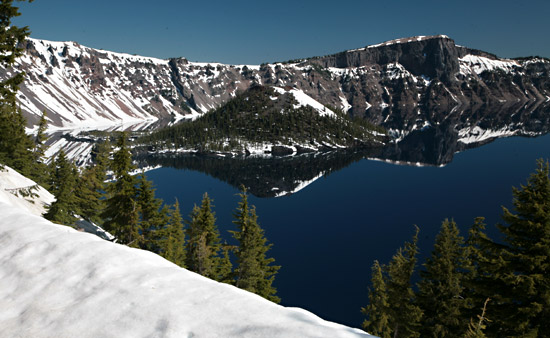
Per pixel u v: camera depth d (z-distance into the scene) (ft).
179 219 128.98
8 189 93.09
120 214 92.12
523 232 48.32
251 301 21.11
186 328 18.07
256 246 110.32
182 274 25.22
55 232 32.17
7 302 22.90
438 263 71.36
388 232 352.08
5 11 58.59
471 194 495.41
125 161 91.86
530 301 45.85
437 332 70.13
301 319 19.27
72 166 159.84
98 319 19.56
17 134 78.02
